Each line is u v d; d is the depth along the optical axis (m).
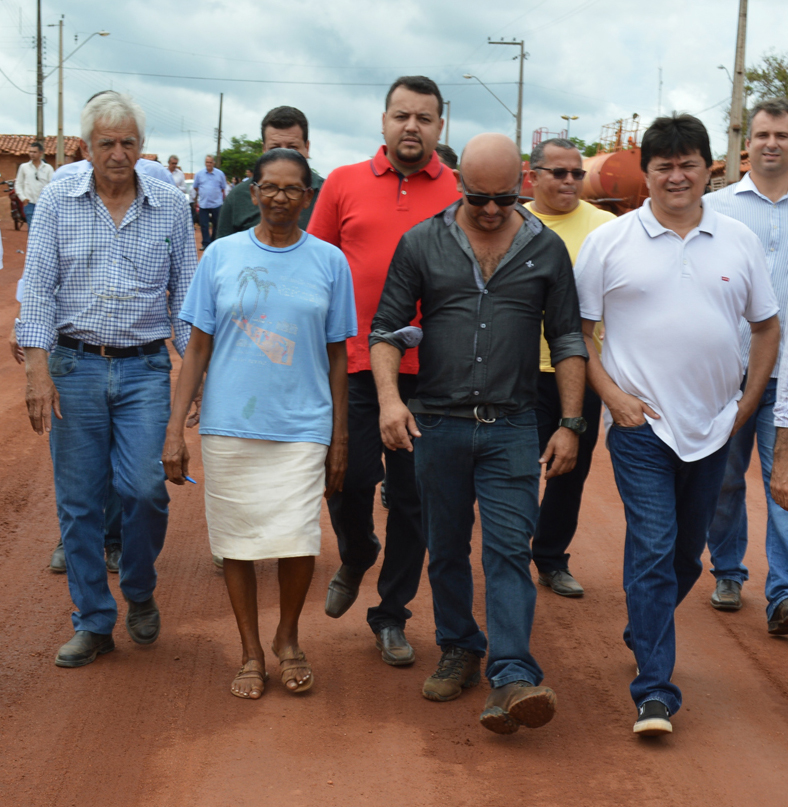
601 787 3.20
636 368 3.66
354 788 3.15
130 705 3.67
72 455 3.97
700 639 4.52
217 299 3.73
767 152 4.55
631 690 3.57
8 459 7.12
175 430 3.82
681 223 3.66
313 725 3.57
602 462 8.09
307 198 3.69
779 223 4.64
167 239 4.05
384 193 4.19
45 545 5.44
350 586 4.46
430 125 4.09
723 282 3.62
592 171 18.70
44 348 3.84
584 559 5.66
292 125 5.08
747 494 7.05
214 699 3.75
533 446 3.63
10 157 41.81
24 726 3.49
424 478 3.71
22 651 4.11
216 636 4.36
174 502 6.35
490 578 3.54
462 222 3.67
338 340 3.86
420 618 4.70
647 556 3.59
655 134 3.55
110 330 3.94
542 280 3.61
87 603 4.02
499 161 3.43
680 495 3.79
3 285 16.62
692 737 3.57
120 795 3.07
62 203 3.90
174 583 4.98
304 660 3.87
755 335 3.89
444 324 3.61
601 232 3.73
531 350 3.63
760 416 4.67
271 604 4.73
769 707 3.84
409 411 3.73
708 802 3.13
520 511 3.56
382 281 4.18
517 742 3.50
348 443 4.17
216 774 3.21
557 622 4.70
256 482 3.69
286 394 3.69
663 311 3.61
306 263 3.76
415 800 3.09
